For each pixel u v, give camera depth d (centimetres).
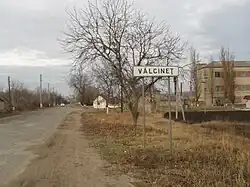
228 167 875
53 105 14388
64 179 887
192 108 5891
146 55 2056
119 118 3547
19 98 8969
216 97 8688
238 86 9456
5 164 1164
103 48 2022
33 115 5597
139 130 2030
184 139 1504
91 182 838
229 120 3222
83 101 11656
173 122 2967
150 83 2078
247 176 771
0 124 3478
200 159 1005
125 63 2038
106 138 1794
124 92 2122
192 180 764
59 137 2081
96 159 1181
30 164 1153
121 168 974
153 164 980
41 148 1591
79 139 1919
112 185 794
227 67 8188
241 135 2055
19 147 1644
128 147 1361
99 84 4259
